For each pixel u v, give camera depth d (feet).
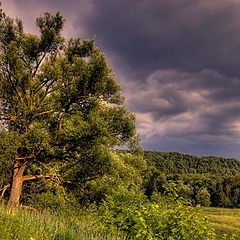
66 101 74.59
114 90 77.20
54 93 78.48
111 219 39.70
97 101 77.61
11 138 67.36
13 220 31.99
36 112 74.18
